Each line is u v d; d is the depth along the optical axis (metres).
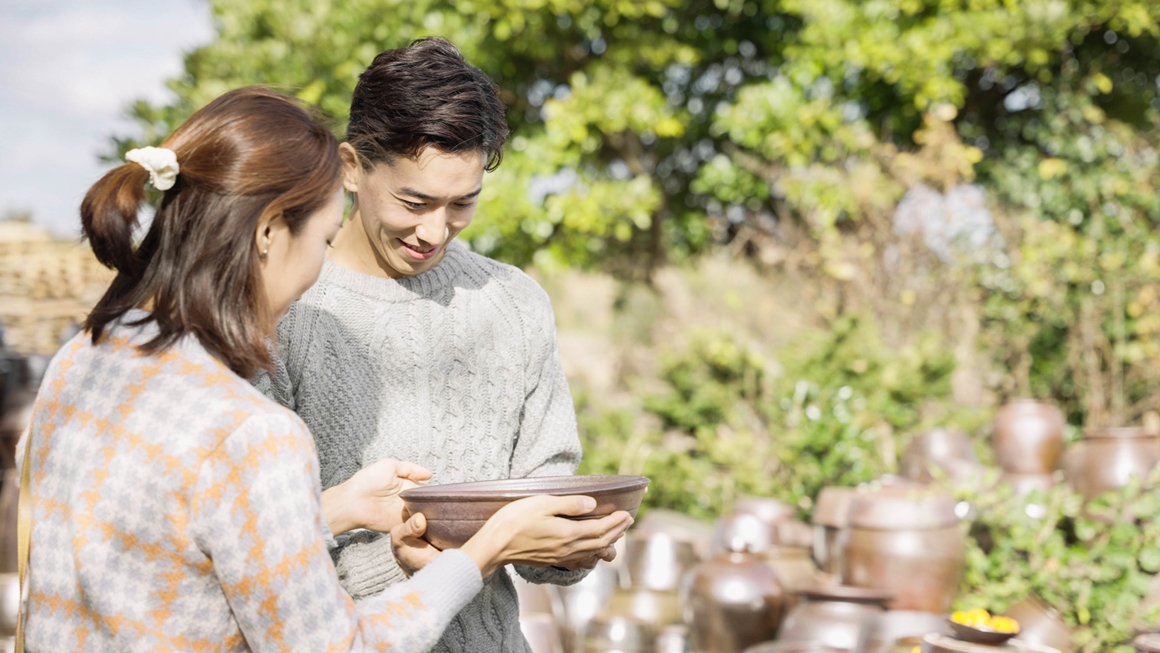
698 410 6.10
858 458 4.94
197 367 1.25
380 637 1.27
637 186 7.88
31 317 6.03
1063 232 6.43
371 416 1.74
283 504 1.19
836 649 3.08
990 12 7.73
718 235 9.46
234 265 1.26
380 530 1.63
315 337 1.73
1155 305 6.11
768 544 4.11
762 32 8.98
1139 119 8.85
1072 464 4.01
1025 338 6.51
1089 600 3.41
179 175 1.27
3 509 3.57
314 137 1.32
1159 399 6.13
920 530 3.46
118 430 1.22
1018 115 8.88
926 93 7.73
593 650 3.55
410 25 7.36
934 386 5.67
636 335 8.99
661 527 4.68
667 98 9.05
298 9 7.08
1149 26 7.97
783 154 8.04
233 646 1.23
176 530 1.18
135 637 1.17
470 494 1.46
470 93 1.62
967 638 2.66
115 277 1.32
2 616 3.35
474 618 1.76
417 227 1.67
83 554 1.19
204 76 6.92
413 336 1.78
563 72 8.76
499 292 1.89
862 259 6.94
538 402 1.91
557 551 1.48
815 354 5.78
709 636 3.64
